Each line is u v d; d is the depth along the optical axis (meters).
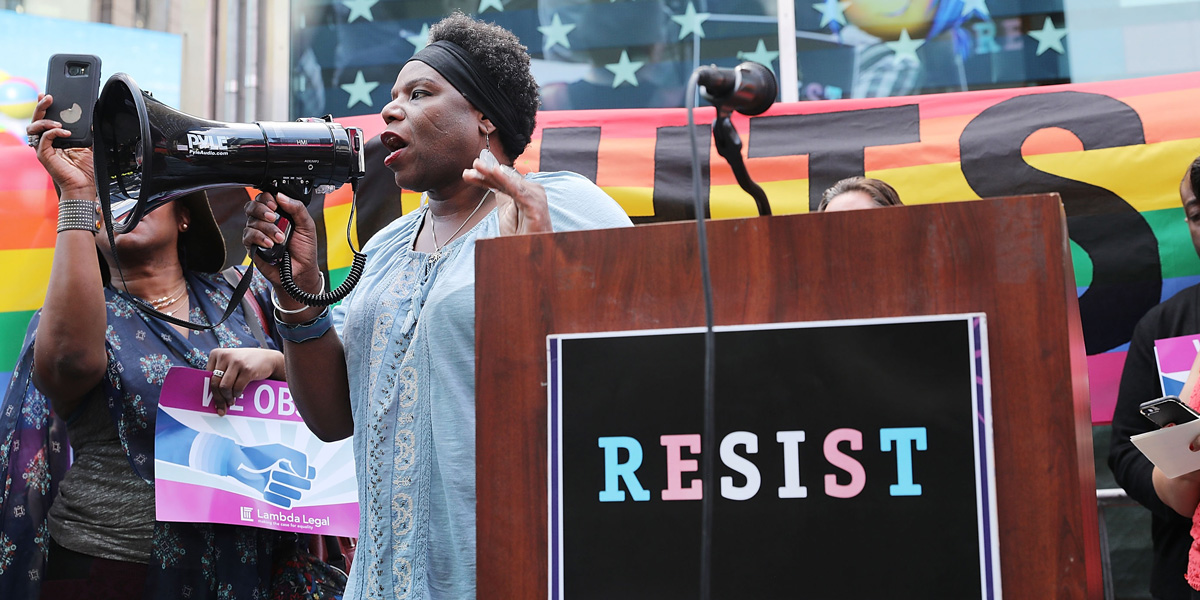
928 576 1.04
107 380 2.36
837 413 1.08
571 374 1.16
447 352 1.61
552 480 1.14
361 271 1.86
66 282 2.24
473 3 4.04
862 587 1.05
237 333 2.59
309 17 4.07
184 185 1.73
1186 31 3.66
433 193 1.90
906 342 1.08
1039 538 1.02
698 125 3.43
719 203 3.35
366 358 1.77
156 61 3.87
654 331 1.14
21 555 2.43
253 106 4.00
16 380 2.53
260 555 2.40
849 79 3.85
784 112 3.43
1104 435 3.49
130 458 2.33
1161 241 3.12
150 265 2.54
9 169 3.38
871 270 1.10
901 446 1.06
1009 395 1.04
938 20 3.82
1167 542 2.66
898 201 2.89
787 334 1.11
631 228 1.17
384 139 1.85
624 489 1.13
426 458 1.58
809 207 3.32
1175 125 3.17
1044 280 1.05
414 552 1.54
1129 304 3.11
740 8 3.91
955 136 3.30
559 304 1.18
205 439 2.35
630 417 1.14
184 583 2.29
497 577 1.15
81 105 2.27
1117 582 3.44
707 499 1.05
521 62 1.97
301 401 1.90
